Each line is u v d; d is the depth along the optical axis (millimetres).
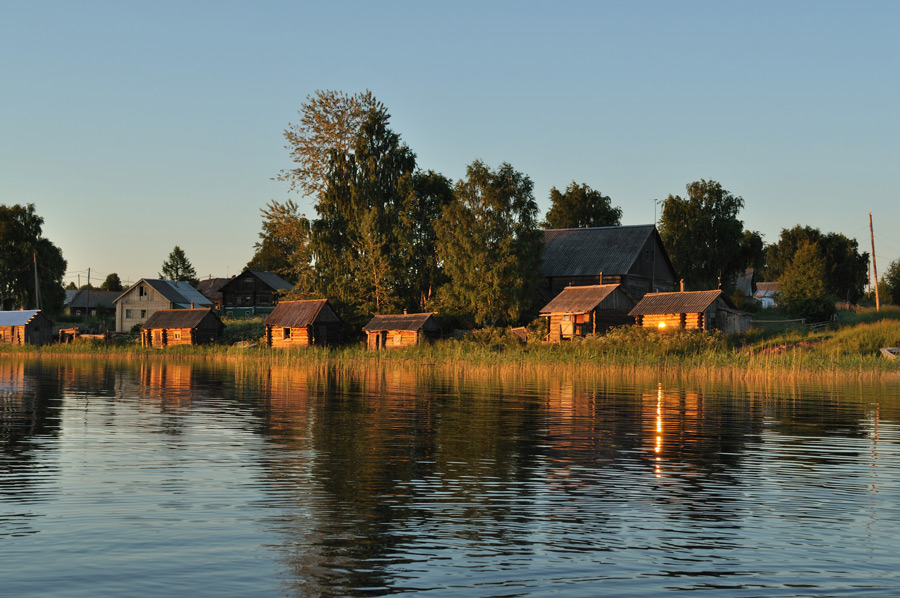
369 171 102500
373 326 90062
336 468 20141
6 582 11719
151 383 49219
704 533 14414
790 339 71625
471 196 91188
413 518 15297
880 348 64688
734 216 109188
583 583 11828
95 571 12234
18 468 19922
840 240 138500
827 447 23797
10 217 141125
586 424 28656
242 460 21172
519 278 86375
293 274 129000
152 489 17609
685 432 26766
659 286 104250
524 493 17406
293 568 12406
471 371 60844
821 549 13523
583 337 79625
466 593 11398
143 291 139875
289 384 48312
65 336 117688
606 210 132500
